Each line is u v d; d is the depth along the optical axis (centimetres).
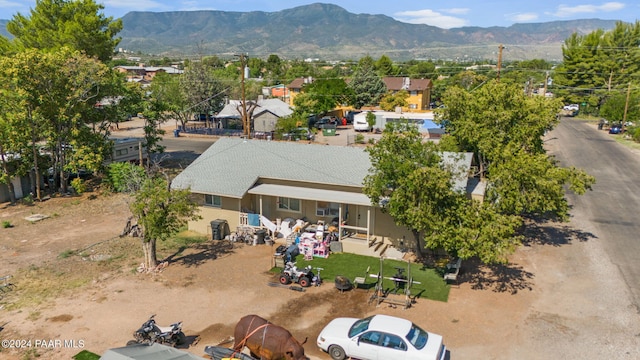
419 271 2227
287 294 2003
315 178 2633
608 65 9019
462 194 2103
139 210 2162
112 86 3891
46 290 2050
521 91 2797
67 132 3594
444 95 3128
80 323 1769
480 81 10119
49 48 4753
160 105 4525
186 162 4734
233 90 8400
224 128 6919
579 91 9400
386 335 1464
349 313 1834
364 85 8950
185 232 2827
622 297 1942
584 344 1609
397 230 2500
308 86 8312
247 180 2714
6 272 2247
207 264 2325
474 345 1603
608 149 5381
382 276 2045
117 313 1845
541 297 1944
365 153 2798
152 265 2267
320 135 6481
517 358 1532
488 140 2662
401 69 14462
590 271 2195
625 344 1608
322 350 1577
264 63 16662
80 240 2694
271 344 1469
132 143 4466
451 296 1962
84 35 4712
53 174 3791
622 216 3023
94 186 3906
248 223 2702
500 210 2103
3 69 3247
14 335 1684
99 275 2203
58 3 4866
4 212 3262
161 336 1578
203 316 1820
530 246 2519
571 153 5100
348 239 2512
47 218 3123
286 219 2738
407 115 6694
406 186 2042
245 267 2286
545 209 2148
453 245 1919
